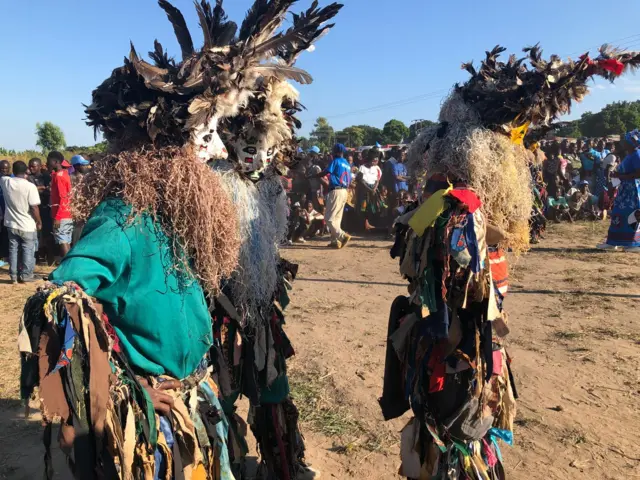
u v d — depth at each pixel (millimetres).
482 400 2400
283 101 2768
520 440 3393
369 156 12844
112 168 1974
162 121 1959
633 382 4148
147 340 1935
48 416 1639
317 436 3514
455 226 2262
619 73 2398
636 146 9438
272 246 2777
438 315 2324
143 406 1887
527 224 2730
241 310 2658
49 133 47312
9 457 3316
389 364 2641
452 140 2480
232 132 2531
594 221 13773
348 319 5910
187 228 1981
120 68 2025
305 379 4316
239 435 2793
